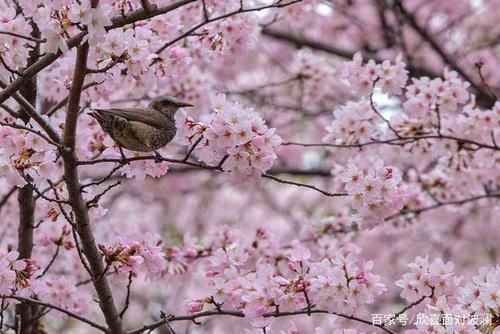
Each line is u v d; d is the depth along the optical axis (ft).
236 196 69.72
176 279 37.47
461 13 65.82
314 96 52.80
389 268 59.72
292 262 28.50
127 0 29.84
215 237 37.86
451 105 37.24
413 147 38.91
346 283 27.50
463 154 39.32
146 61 27.50
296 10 41.65
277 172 56.75
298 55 49.78
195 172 65.92
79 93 26.12
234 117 25.12
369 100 37.81
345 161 43.98
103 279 28.89
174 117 28.84
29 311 33.86
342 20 65.41
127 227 44.11
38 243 36.22
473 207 54.19
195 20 36.27
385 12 63.72
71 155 26.63
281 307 28.43
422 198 43.93
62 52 26.91
